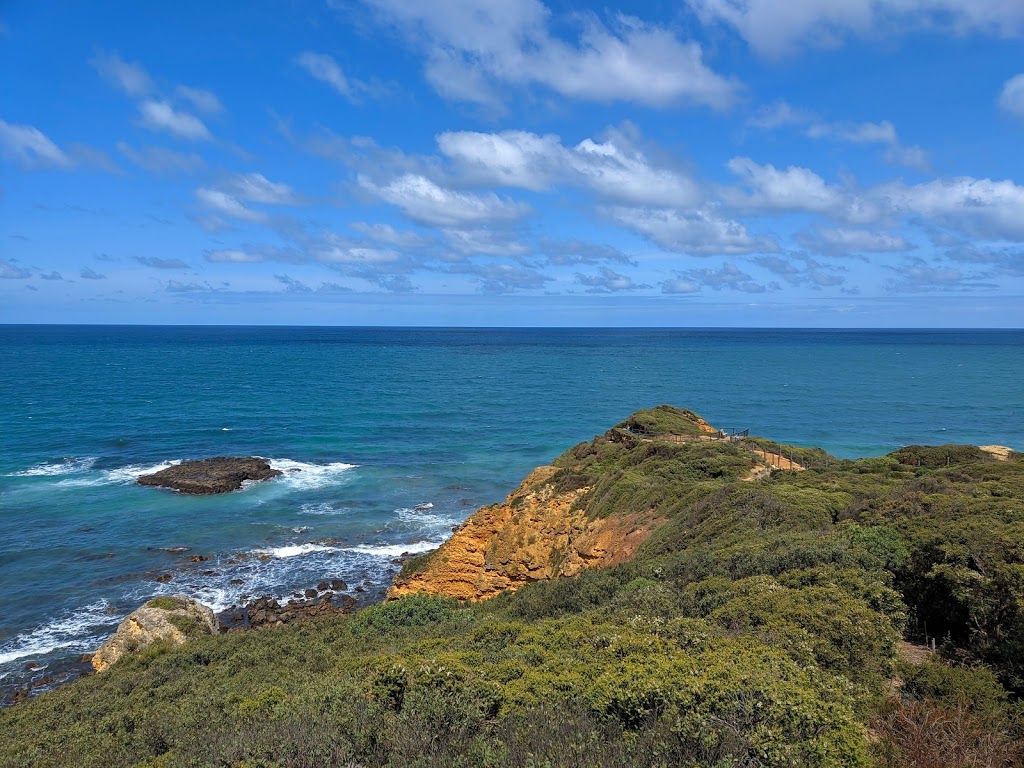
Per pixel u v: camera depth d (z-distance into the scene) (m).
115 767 10.30
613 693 7.86
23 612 30.98
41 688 24.97
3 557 37.22
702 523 23.64
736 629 11.13
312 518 45.38
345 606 32.69
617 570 19.44
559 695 8.43
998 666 10.34
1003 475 24.14
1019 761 7.73
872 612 11.06
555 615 16.66
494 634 13.17
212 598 33.38
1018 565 11.42
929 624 13.20
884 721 8.53
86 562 37.00
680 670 8.41
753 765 6.75
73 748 11.61
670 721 7.25
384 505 48.59
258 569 37.00
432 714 8.09
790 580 13.57
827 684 8.48
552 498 32.69
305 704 9.23
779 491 24.33
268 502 48.59
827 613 10.98
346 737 8.02
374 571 37.09
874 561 14.36
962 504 17.12
